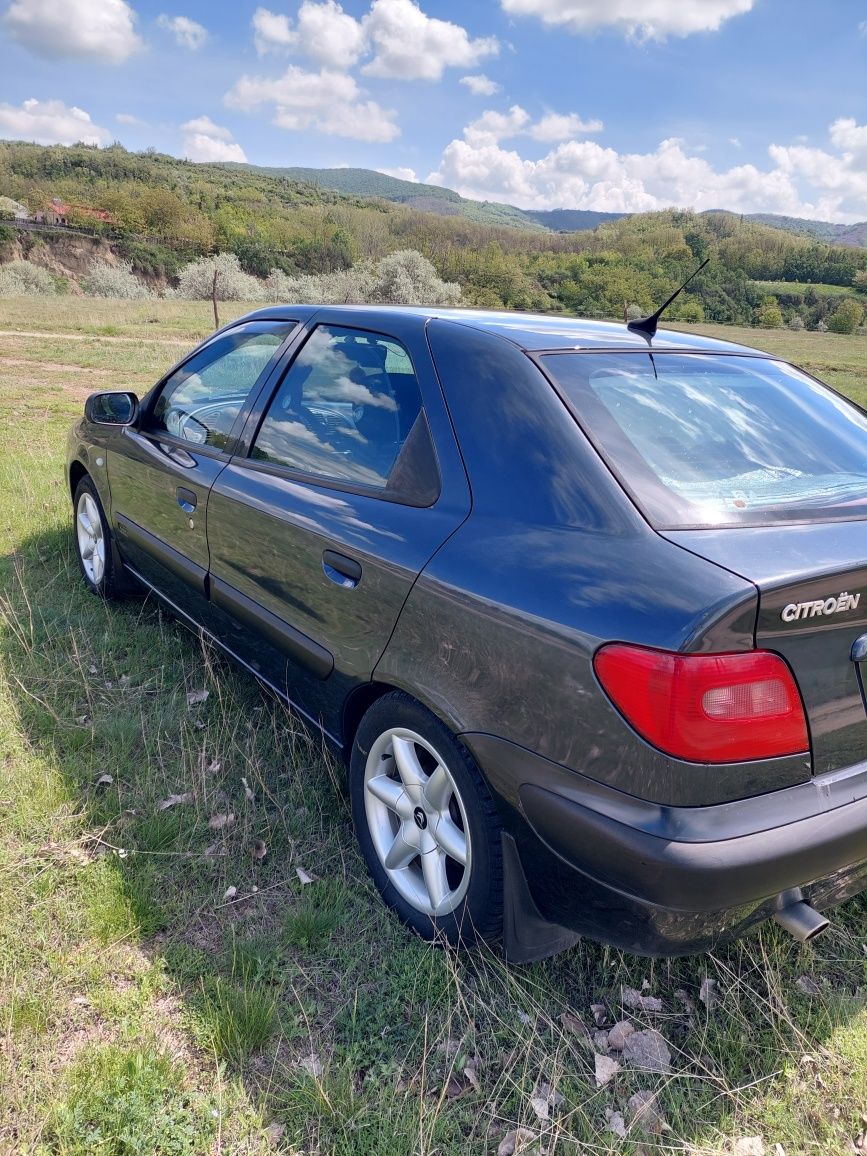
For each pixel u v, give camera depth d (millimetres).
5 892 2305
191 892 2398
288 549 2627
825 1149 1795
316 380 2877
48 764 2924
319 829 2713
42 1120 1697
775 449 2279
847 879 1849
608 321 2910
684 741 1587
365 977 2152
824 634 1684
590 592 1756
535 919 1999
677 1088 1917
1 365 15031
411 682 2125
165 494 3461
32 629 3826
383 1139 1727
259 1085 1837
